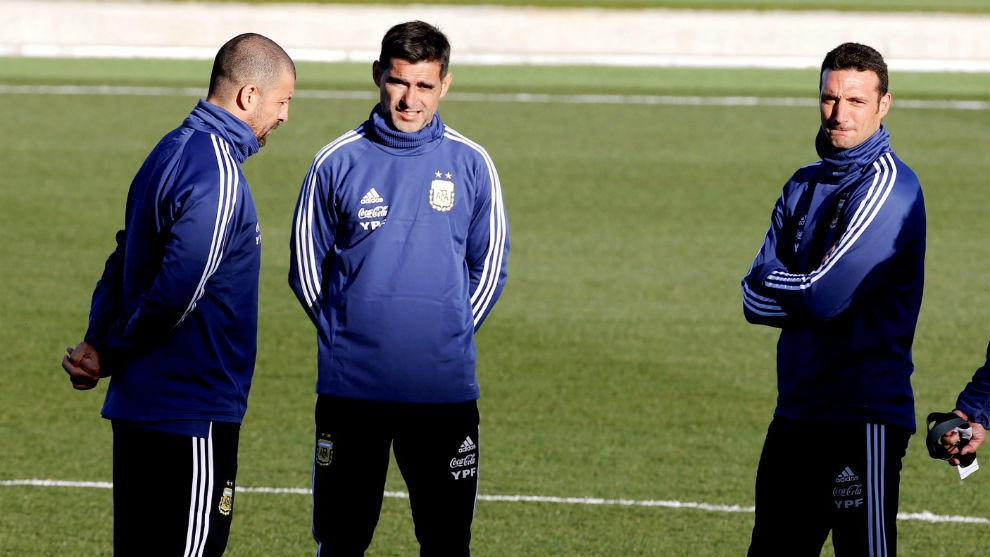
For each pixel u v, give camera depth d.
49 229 34.91
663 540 18.92
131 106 48.47
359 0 69.50
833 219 14.22
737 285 31.44
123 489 13.74
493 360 26.75
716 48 62.34
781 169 41.16
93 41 61.75
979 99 51.06
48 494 20.23
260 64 13.78
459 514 14.80
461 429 14.60
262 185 38.66
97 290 14.15
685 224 36.06
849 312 14.02
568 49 61.41
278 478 21.08
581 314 29.41
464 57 59.00
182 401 13.54
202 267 13.07
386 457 14.73
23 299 29.94
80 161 41.09
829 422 14.12
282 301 30.09
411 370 14.25
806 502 14.50
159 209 13.20
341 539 14.73
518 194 38.44
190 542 13.67
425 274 14.19
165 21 64.50
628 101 50.09
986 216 36.97
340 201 14.27
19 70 54.97
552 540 18.88
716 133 45.38
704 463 21.95
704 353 27.28
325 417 14.54
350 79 53.78
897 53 61.91
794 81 55.22
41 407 24.09
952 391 25.38
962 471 13.72
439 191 14.21
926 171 41.00
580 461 21.97
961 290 31.30
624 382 25.69
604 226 35.78
